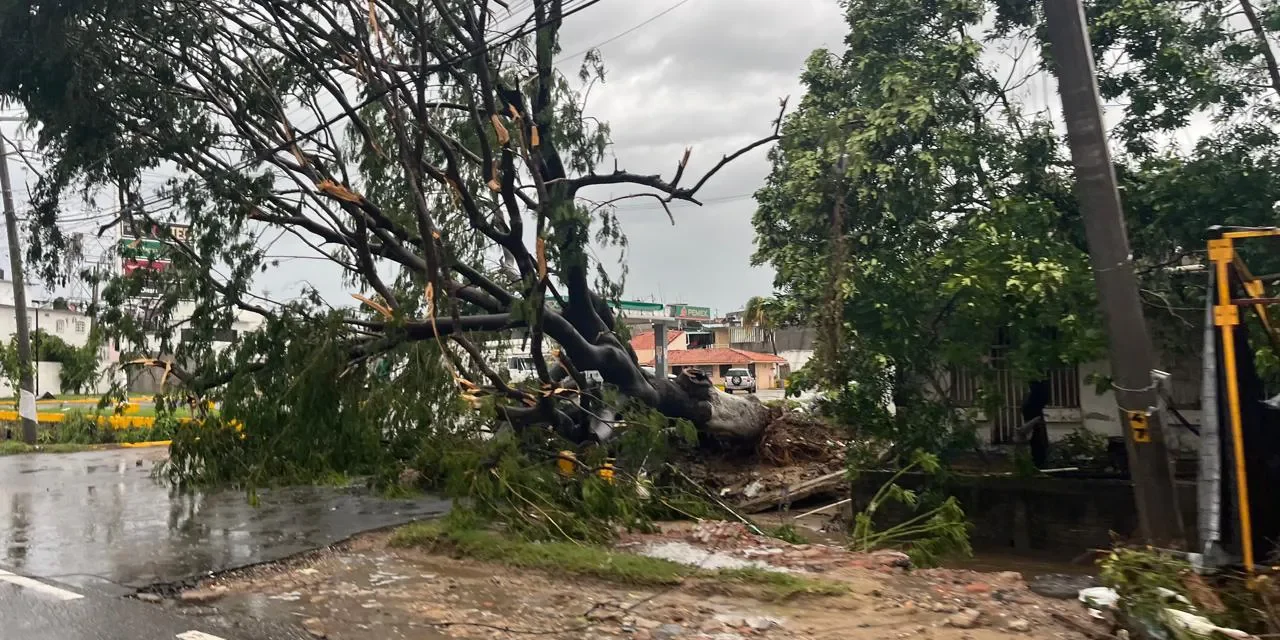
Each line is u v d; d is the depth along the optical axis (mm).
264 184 11258
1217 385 6074
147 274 11117
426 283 11570
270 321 10312
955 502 9430
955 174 11758
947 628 5984
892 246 11969
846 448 14727
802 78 13375
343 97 11375
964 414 12102
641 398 12992
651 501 10734
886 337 11422
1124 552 5867
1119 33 11711
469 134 12477
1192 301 11047
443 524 9391
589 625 6375
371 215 10805
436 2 11102
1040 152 11625
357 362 10578
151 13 10633
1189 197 10703
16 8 9984
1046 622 6020
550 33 11992
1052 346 10219
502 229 12641
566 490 9969
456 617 6637
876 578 7250
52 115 10773
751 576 7098
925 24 12727
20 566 8477
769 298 13039
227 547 9297
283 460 10258
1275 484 5977
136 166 10828
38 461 18906
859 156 11445
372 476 11273
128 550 9172
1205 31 11492
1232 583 5688
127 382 11617
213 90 11711
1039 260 10016
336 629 6426
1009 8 12031
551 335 11641
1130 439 6891
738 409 15484
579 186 12367
